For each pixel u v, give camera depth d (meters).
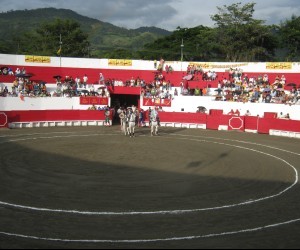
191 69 40.94
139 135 28.56
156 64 41.62
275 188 15.20
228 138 28.44
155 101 37.03
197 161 19.89
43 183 15.12
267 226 11.20
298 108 32.19
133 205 12.73
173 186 15.12
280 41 55.03
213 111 35.62
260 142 26.91
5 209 12.11
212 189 14.84
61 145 23.47
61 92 36.84
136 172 17.25
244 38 55.53
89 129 31.22
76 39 67.50
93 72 41.16
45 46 64.81
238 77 39.47
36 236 10.16
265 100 34.28
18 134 27.64
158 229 10.79
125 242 9.91
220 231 10.75
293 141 27.80
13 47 69.44
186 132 31.17
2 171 16.83
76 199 13.23
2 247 9.47
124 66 41.66
